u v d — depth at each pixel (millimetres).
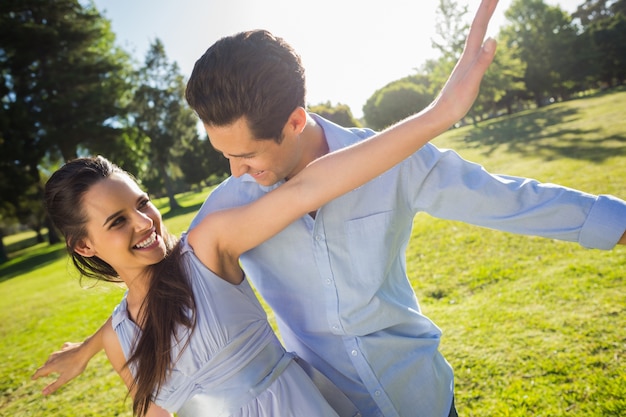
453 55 30422
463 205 1416
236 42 1215
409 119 1230
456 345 3801
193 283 1414
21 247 36844
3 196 25156
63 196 1365
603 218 1228
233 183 1628
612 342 3287
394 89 35125
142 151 32188
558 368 3145
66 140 25312
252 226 1362
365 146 1251
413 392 1615
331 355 1633
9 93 25031
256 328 1453
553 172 9672
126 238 1382
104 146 26578
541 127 19734
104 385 4832
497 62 31781
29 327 8391
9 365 6500
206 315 1382
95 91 25906
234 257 1472
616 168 8570
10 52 24172
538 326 3768
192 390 1400
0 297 12930
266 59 1196
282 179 1499
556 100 49812
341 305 1543
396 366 1599
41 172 28625
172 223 20188
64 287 11625
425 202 1480
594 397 2787
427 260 6309
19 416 4656
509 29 41875
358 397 1653
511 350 3516
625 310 3674
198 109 1240
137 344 1430
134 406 1421
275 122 1232
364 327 1554
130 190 1409
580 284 4328
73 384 5055
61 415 4414
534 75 41062
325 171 1278
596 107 22422
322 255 1505
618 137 12211
